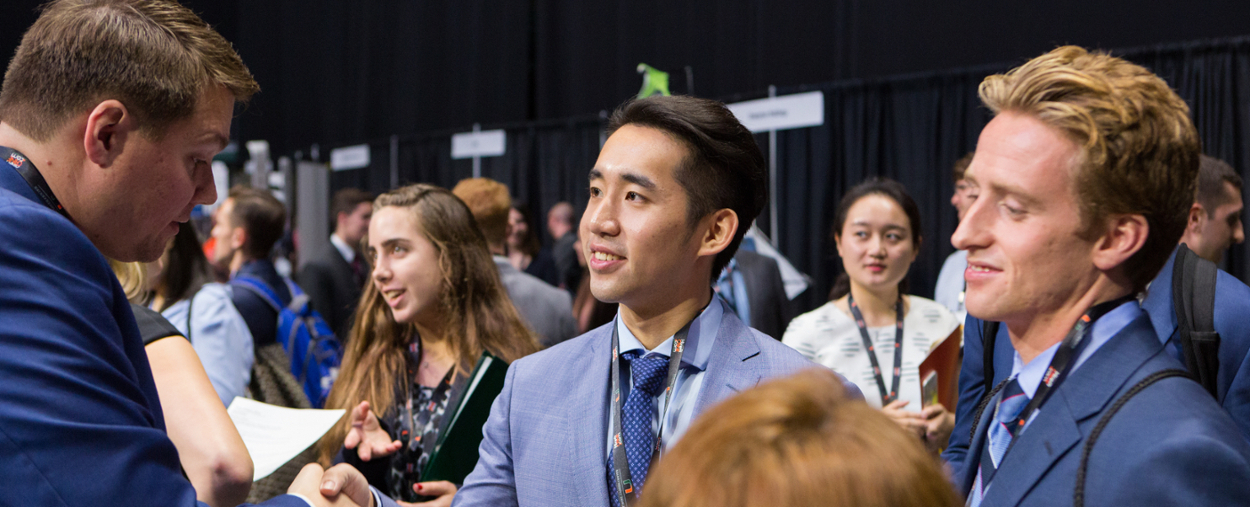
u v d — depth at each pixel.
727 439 0.44
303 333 2.79
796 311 4.25
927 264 3.87
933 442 1.79
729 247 1.06
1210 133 3.12
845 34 4.25
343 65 7.01
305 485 1.04
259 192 3.01
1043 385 0.80
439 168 6.25
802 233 4.28
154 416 0.89
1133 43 3.39
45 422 0.71
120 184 0.86
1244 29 3.12
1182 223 0.76
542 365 1.10
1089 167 0.73
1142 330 0.77
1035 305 0.79
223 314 2.11
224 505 1.10
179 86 0.87
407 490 1.63
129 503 0.74
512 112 5.89
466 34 6.15
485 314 1.76
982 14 3.80
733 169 1.01
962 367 1.33
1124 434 0.70
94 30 0.83
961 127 3.77
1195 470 0.64
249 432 1.39
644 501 0.46
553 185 5.55
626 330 1.06
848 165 4.14
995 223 0.79
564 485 0.99
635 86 5.18
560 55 5.71
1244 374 1.13
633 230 0.97
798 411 0.45
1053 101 0.76
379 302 1.79
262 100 7.61
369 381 1.72
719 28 4.79
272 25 7.54
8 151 0.84
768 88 4.52
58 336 0.74
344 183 6.99
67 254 0.78
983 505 0.80
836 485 0.41
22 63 0.85
